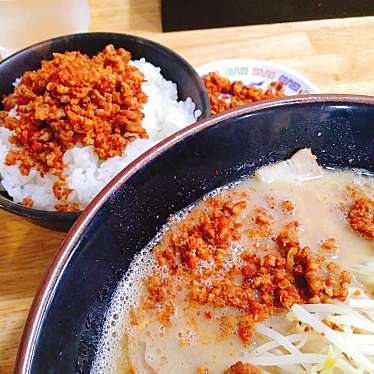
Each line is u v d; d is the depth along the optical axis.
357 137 0.19
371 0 0.31
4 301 0.20
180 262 0.18
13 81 0.25
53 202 0.22
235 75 0.28
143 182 0.16
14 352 0.19
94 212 0.15
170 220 0.19
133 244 0.18
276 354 0.16
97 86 0.22
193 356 0.16
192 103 0.24
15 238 0.22
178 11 0.30
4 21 0.29
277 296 0.17
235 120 0.17
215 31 0.31
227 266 0.18
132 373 0.16
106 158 0.22
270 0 0.30
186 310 0.17
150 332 0.17
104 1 0.33
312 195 0.20
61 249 0.14
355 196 0.20
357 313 0.17
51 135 0.22
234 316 0.17
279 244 0.19
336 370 0.16
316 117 0.18
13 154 0.22
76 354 0.16
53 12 0.29
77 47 0.26
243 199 0.20
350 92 0.28
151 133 0.24
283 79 0.28
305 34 0.31
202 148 0.17
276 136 0.18
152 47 0.26
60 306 0.14
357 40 0.30
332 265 0.18
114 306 0.18
